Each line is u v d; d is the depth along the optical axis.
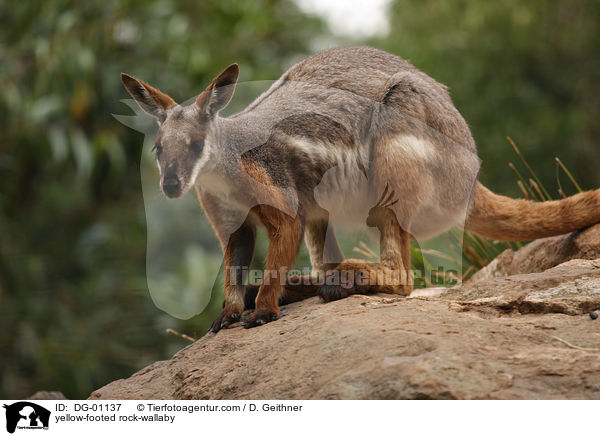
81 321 10.01
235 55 11.31
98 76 10.01
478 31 12.97
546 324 3.29
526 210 4.86
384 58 4.88
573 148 12.80
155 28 10.45
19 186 11.07
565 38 13.36
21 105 9.93
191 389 3.60
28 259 10.44
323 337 3.36
